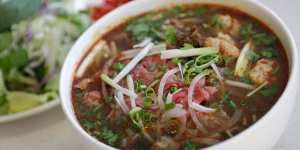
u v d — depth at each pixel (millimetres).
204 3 493
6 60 616
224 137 379
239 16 474
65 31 651
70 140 493
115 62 468
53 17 656
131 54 467
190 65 424
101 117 422
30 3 616
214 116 392
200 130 388
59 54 639
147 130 396
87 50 478
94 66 471
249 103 398
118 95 423
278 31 432
